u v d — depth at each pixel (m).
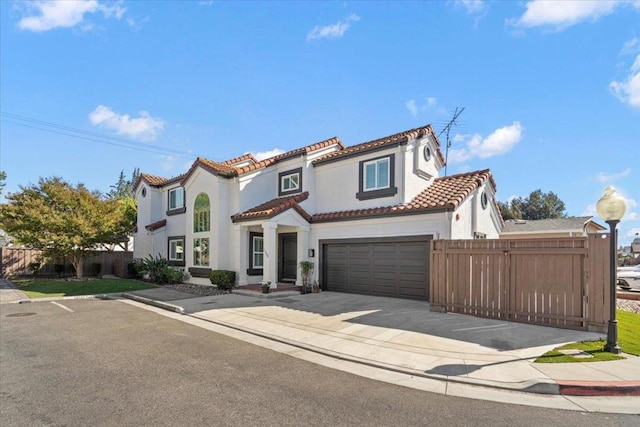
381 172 14.33
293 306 11.63
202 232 17.81
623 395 4.89
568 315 8.15
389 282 13.36
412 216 12.68
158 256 21.20
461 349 6.77
